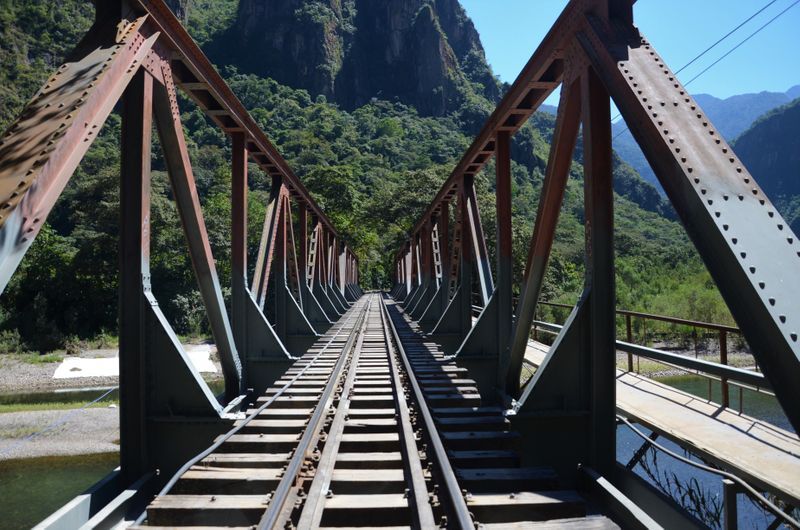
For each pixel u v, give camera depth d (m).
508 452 4.70
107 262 37.59
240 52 153.88
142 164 4.94
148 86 5.10
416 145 133.88
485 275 10.50
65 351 33.09
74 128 3.68
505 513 3.60
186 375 5.08
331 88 151.50
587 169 4.95
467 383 7.87
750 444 5.04
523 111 7.95
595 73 4.91
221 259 39.44
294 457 4.29
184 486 4.04
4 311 35.50
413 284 27.58
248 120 8.79
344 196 61.06
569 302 26.80
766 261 2.70
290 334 13.05
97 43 4.51
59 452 13.61
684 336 21.17
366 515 3.52
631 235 57.22
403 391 6.91
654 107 3.62
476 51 189.25
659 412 6.36
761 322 2.59
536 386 5.06
